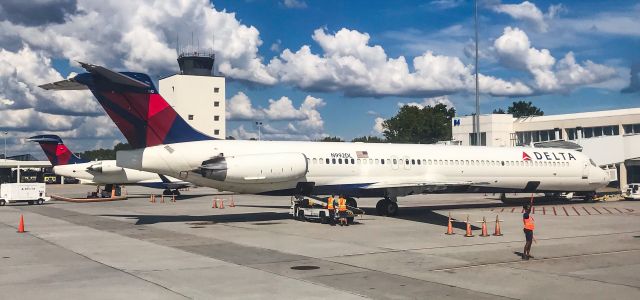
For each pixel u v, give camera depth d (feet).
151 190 217.97
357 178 89.40
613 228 72.13
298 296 34.58
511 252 52.49
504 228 72.18
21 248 54.54
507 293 35.73
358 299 33.86
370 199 139.33
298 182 83.71
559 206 111.86
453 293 35.65
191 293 35.24
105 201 137.69
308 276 40.83
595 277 40.88
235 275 41.06
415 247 55.42
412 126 349.82
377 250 53.42
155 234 65.87
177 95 273.13
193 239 61.16
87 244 57.31
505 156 105.50
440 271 43.01
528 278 40.40
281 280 39.37
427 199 140.15
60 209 108.78
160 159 74.28
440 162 97.86
